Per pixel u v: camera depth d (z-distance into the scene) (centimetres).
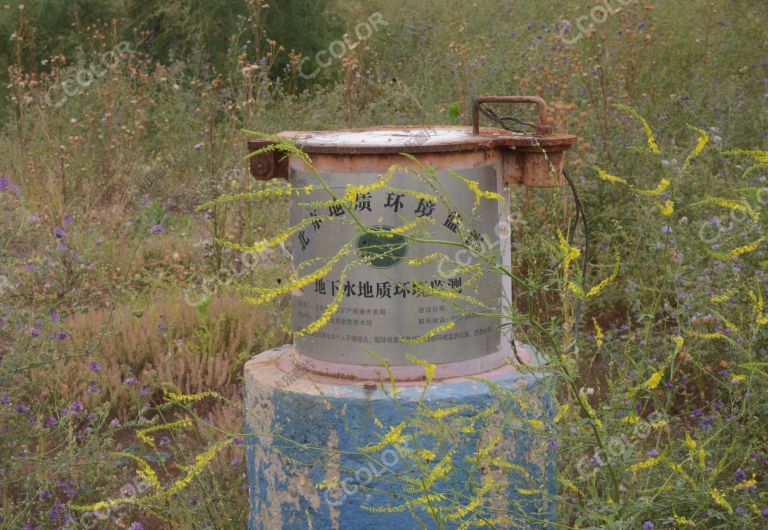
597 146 595
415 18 1056
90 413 389
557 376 241
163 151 845
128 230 682
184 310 521
